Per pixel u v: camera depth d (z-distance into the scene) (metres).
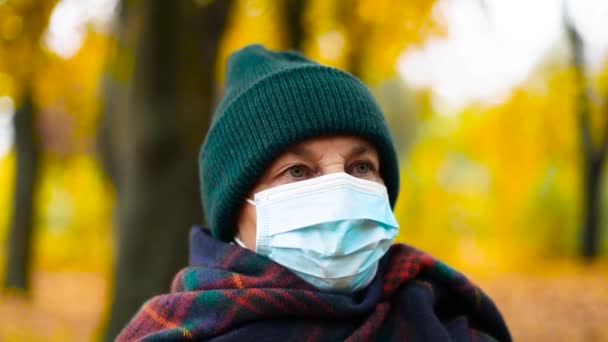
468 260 17.30
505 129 15.95
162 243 4.01
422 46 6.73
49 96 6.73
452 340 1.67
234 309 1.53
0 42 4.36
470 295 1.82
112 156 4.63
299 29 6.20
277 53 1.94
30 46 4.47
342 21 6.65
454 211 23.34
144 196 4.05
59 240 22.77
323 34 7.07
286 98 1.60
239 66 1.87
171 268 3.99
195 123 4.13
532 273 13.58
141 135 4.05
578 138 16.45
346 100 1.60
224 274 1.62
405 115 15.89
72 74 6.43
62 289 14.00
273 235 1.60
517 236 20.56
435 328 1.60
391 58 7.12
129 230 4.05
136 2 4.09
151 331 1.62
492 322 1.87
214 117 1.79
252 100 1.64
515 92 15.48
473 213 23.72
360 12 6.22
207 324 1.53
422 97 7.96
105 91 4.77
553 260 17.69
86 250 22.41
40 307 10.34
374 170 1.71
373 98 1.72
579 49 14.70
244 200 1.68
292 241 1.59
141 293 3.98
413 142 19.33
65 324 8.65
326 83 1.62
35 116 12.02
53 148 16.95
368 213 1.60
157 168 4.06
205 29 4.21
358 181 1.62
